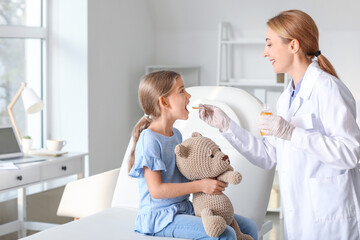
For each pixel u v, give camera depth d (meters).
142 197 2.02
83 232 2.04
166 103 2.02
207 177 1.97
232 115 2.56
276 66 1.98
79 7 4.15
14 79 4.02
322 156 1.79
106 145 4.46
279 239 3.54
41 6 4.20
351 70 4.64
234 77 5.00
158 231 1.96
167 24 5.16
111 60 4.50
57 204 3.99
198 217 1.96
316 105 1.87
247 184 2.44
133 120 4.88
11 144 3.29
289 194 1.91
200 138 1.98
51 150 3.53
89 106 4.21
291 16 1.92
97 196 2.87
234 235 1.89
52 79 4.26
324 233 1.87
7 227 3.38
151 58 5.20
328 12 4.55
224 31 4.98
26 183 3.08
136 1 4.85
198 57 5.14
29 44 4.12
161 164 1.92
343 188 1.85
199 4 4.88
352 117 1.82
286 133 1.82
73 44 4.19
